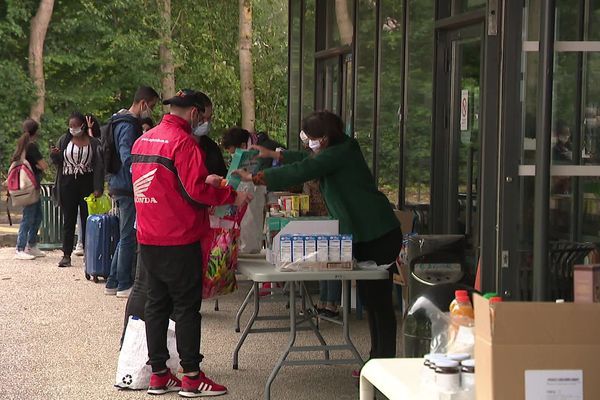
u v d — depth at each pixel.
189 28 26.58
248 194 6.11
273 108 26.81
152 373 6.36
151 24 25.83
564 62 5.62
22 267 12.34
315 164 6.00
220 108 26.42
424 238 5.58
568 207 5.65
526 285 5.44
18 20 25.09
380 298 6.23
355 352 6.26
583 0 5.67
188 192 5.87
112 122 9.54
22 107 24.45
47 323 8.73
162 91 25.73
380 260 6.20
